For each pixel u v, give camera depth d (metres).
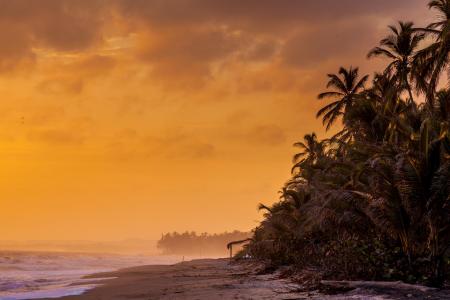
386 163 20.42
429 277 18.70
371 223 23.30
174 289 27.62
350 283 18.91
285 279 28.33
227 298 20.05
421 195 18.92
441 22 30.20
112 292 29.47
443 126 20.36
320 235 31.62
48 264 89.81
